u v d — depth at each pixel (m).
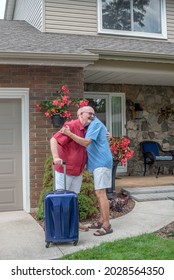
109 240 4.32
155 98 9.63
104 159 4.51
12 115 6.17
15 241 4.40
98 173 4.52
